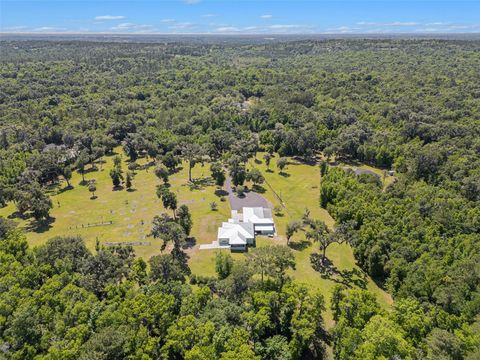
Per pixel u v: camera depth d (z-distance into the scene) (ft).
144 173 413.80
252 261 204.74
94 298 171.53
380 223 258.98
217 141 474.08
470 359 141.90
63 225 299.17
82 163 405.59
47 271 196.65
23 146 444.96
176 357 158.10
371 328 152.66
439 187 320.91
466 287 193.67
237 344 145.28
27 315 152.76
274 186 377.71
